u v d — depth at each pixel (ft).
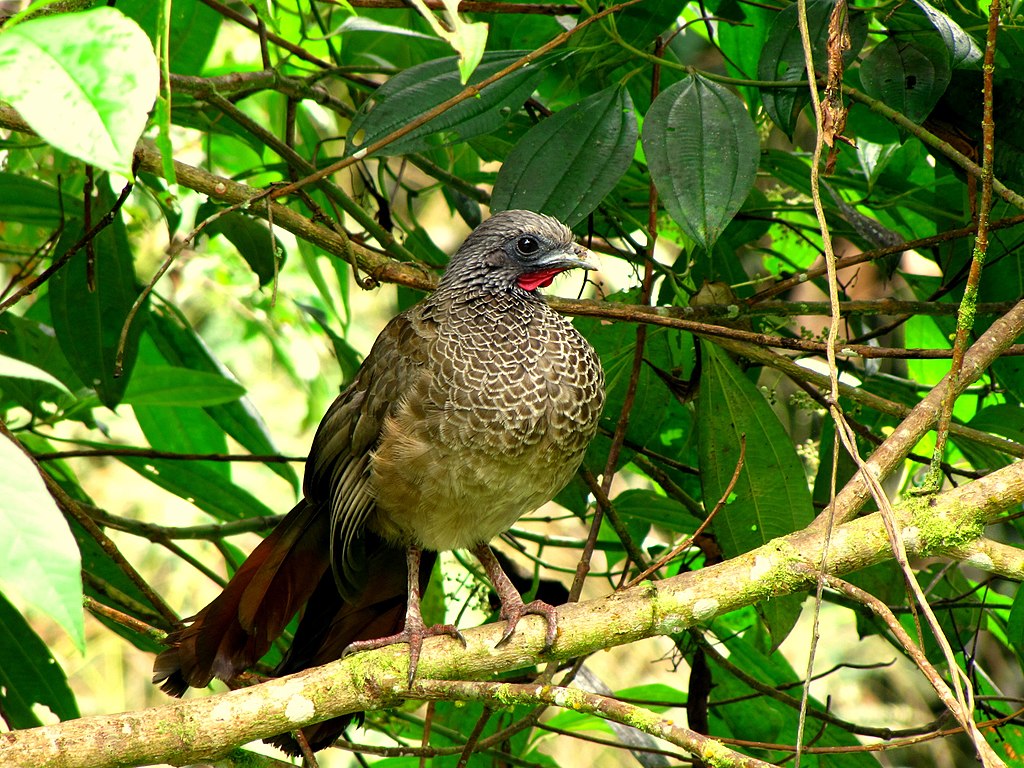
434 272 28.30
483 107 22.84
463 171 33.12
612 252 28.27
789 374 25.18
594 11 23.54
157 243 38.32
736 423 24.67
